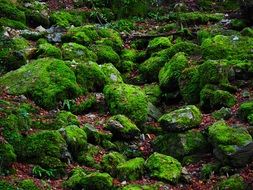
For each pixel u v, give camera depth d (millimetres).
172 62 8531
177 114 7109
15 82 7832
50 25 10641
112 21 11344
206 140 6824
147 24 11219
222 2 12047
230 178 6012
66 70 8086
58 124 7098
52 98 7609
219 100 7527
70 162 6457
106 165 6477
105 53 9375
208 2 12062
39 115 7293
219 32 9711
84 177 5996
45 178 6117
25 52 8773
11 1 10812
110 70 8727
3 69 8422
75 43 9305
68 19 10852
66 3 11852
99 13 11469
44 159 6273
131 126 7191
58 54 8797
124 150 7004
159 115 7816
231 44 8820
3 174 5867
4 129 6430
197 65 8438
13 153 6125
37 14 10555
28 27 10312
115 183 6156
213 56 8648
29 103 7480
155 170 6340
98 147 6891
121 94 7746
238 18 10578
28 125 6875
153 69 8945
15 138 6387
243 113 7031
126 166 6344
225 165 6316
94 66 8523
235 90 7793
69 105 7676
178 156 6703
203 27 10398
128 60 9562
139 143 7160
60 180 6152
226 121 7113
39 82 7770
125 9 11648
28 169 6152
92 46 9578
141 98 7711
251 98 7480
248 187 5898
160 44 9539
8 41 9062
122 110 7551
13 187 5664
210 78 7891
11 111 6863
